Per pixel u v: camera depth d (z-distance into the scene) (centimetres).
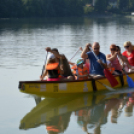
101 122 1058
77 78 1439
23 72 1934
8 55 2639
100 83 1477
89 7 19588
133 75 1659
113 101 1317
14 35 4712
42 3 15712
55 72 1349
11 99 1359
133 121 1059
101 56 1463
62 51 2848
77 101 1336
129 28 6250
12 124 1056
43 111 1198
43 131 993
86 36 4466
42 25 7750
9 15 13688
